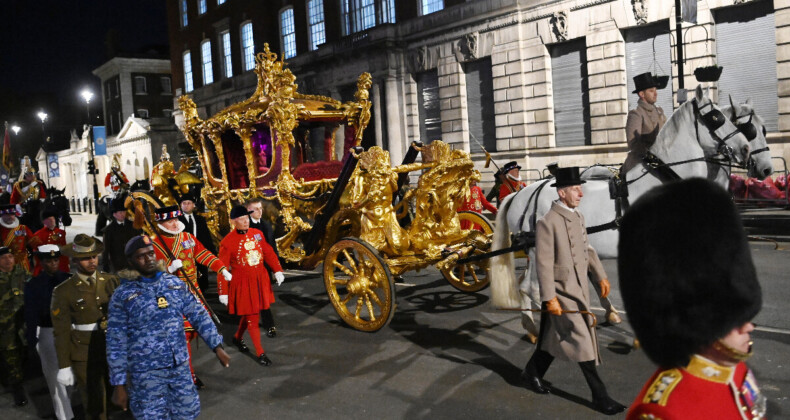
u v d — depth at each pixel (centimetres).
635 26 1881
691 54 1747
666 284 150
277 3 3391
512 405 512
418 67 2534
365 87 1084
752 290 149
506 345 672
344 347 709
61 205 1441
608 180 700
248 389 598
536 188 683
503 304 655
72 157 5581
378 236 760
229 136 1088
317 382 603
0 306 591
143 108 5759
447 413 506
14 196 1606
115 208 761
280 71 960
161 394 411
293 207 941
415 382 581
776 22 1600
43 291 530
